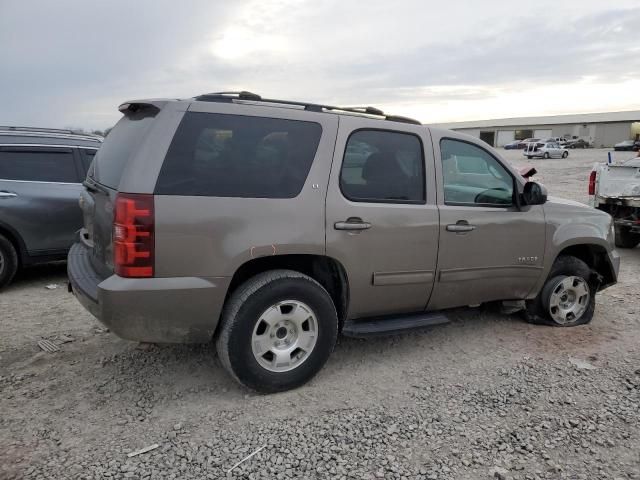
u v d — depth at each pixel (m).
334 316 3.71
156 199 3.12
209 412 3.35
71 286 3.82
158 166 3.16
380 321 4.09
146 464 2.79
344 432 3.15
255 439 3.06
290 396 3.58
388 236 3.86
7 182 5.92
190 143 3.27
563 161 41.06
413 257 4.00
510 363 4.20
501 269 4.51
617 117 80.06
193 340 3.39
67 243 6.29
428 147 4.14
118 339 4.50
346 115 3.85
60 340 4.45
